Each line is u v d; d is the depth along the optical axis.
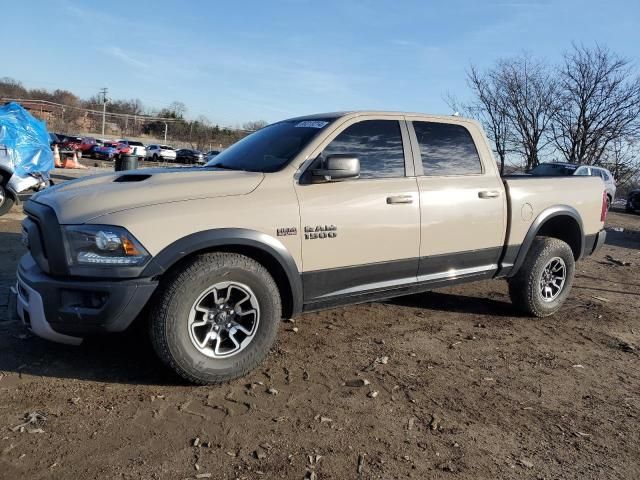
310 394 3.48
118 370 3.61
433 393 3.63
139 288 3.18
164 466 2.63
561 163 19.86
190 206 3.38
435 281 4.63
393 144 4.40
